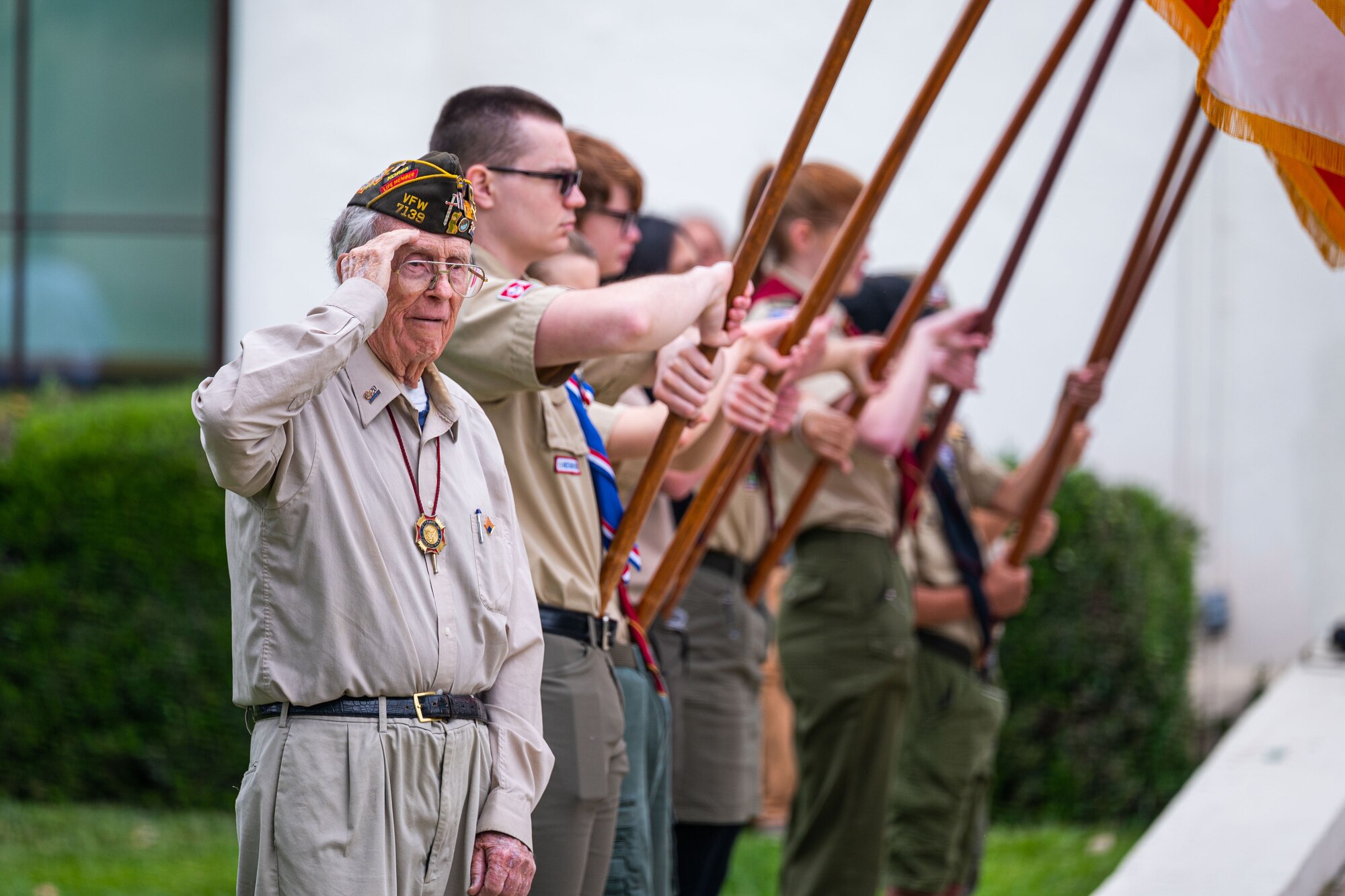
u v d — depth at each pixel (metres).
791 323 12.27
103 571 21.12
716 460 12.43
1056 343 25.62
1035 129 25.59
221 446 7.73
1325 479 25.20
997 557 17.88
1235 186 25.34
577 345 9.68
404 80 26.09
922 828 16.25
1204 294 25.45
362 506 8.30
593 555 10.65
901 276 16.70
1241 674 25.38
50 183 27.59
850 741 14.63
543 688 10.13
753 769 14.30
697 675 13.80
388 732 8.19
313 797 8.06
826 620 14.73
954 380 15.28
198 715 21.11
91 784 21.16
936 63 11.77
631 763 11.27
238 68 26.55
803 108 10.56
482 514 8.80
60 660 21.02
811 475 14.18
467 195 8.66
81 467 21.20
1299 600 25.27
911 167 25.84
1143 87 25.39
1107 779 22.23
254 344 7.90
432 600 8.44
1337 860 16.36
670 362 10.84
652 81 26.20
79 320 27.50
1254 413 25.41
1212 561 25.48
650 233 14.90
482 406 10.28
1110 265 25.50
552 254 10.80
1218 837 15.71
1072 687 22.34
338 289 8.16
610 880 11.12
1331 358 25.16
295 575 8.19
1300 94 10.57
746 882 18.72
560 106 26.31
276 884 8.08
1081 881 19.28
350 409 8.45
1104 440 25.72
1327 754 18.16
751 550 14.52
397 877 8.19
